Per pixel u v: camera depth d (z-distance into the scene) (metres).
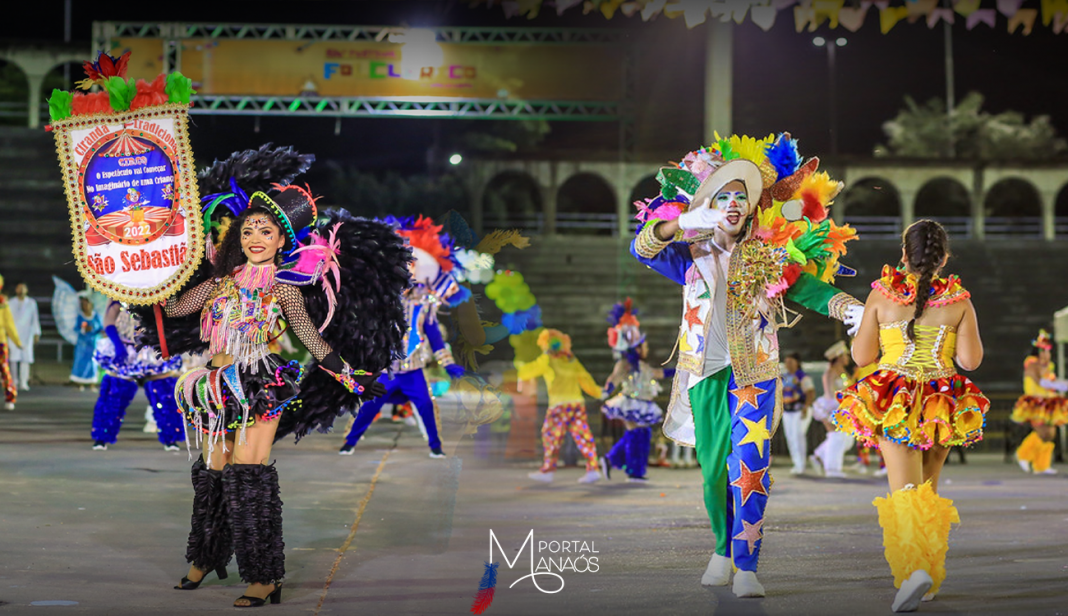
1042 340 13.22
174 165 5.00
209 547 4.78
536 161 35.19
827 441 12.45
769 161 5.34
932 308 5.03
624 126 25.03
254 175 5.19
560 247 32.88
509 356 12.99
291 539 6.19
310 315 5.24
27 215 29.31
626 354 11.16
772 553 6.16
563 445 12.84
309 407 5.36
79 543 5.71
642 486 10.45
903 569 4.63
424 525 6.78
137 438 11.47
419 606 4.54
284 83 23.28
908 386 4.96
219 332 4.84
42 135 30.19
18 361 19.84
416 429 13.95
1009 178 35.75
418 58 23.45
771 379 5.13
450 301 10.64
